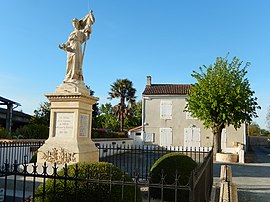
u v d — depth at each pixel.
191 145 30.92
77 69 8.90
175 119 31.64
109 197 4.26
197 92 23.64
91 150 8.61
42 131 16.05
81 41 9.16
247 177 12.78
